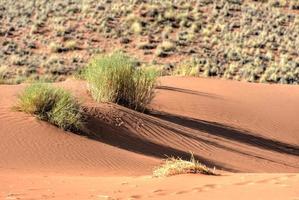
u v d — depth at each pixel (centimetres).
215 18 6456
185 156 2075
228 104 3100
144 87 2602
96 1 6619
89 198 1061
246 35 6122
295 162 2345
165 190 1105
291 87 3847
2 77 4247
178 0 6862
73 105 2161
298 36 6266
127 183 1273
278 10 7031
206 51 5572
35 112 2067
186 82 3638
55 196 1100
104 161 1783
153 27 6000
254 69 5238
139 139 2173
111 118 2258
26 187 1234
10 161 1638
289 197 923
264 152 2394
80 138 1975
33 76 4434
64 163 1705
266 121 2931
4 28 5712
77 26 5853
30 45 5303
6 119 1975
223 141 2416
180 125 2508
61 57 5081
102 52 5266
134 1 6600
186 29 6066
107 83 2512
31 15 6128
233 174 1386
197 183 1178
